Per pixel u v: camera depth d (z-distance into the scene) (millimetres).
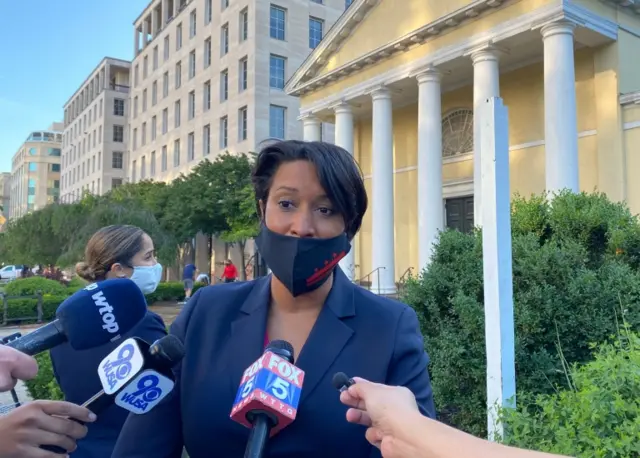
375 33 18188
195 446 1435
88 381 2156
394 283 17969
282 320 1557
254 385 1265
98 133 59625
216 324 1534
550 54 12695
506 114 3631
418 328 1570
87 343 1481
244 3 32625
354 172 1521
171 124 41844
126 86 60250
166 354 1303
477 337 4844
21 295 15594
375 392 1149
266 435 1253
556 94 12508
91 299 1491
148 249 2682
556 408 2930
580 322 4633
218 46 35250
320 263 1443
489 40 14070
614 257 5426
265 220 1558
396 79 16969
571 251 5055
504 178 3594
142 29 50188
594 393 2562
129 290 1568
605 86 14156
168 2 45250
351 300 1528
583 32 13391
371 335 1451
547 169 12664
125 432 1512
